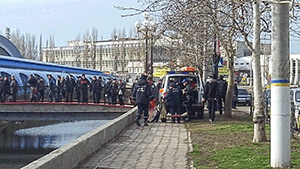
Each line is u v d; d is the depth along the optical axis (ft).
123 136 47.32
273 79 27.58
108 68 276.21
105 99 104.94
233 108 98.78
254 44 38.96
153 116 64.28
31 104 96.17
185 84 64.34
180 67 107.65
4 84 92.48
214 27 42.68
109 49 275.18
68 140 91.20
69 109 99.86
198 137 44.88
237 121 61.26
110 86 103.55
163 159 33.45
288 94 27.48
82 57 292.81
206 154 34.63
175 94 61.52
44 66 136.15
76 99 102.53
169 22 38.32
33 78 98.73
